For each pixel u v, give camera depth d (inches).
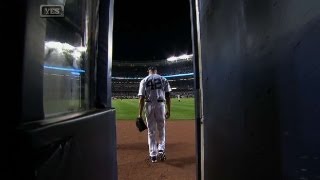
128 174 169.9
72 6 80.0
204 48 94.9
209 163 91.0
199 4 102.5
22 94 36.9
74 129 51.9
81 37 93.9
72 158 50.4
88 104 100.9
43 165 38.1
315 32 32.2
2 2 36.3
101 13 112.7
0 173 34.6
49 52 57.4
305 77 34.4
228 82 69.4
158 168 182.9
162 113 197.8
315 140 32.3
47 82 56.2
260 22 49.4
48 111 57.1
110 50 118.3
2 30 36.2
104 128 82.3
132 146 259.1
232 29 65.6
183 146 255.3
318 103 31.6
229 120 68.7
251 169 54.2
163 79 197.9
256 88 51.5
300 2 35.7
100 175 74.9
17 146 34.2
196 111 105.7
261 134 49.4
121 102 1113.4
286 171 39.9
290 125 38.6
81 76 93.3
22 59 37.0
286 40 39.7
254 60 52.3
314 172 32.6
